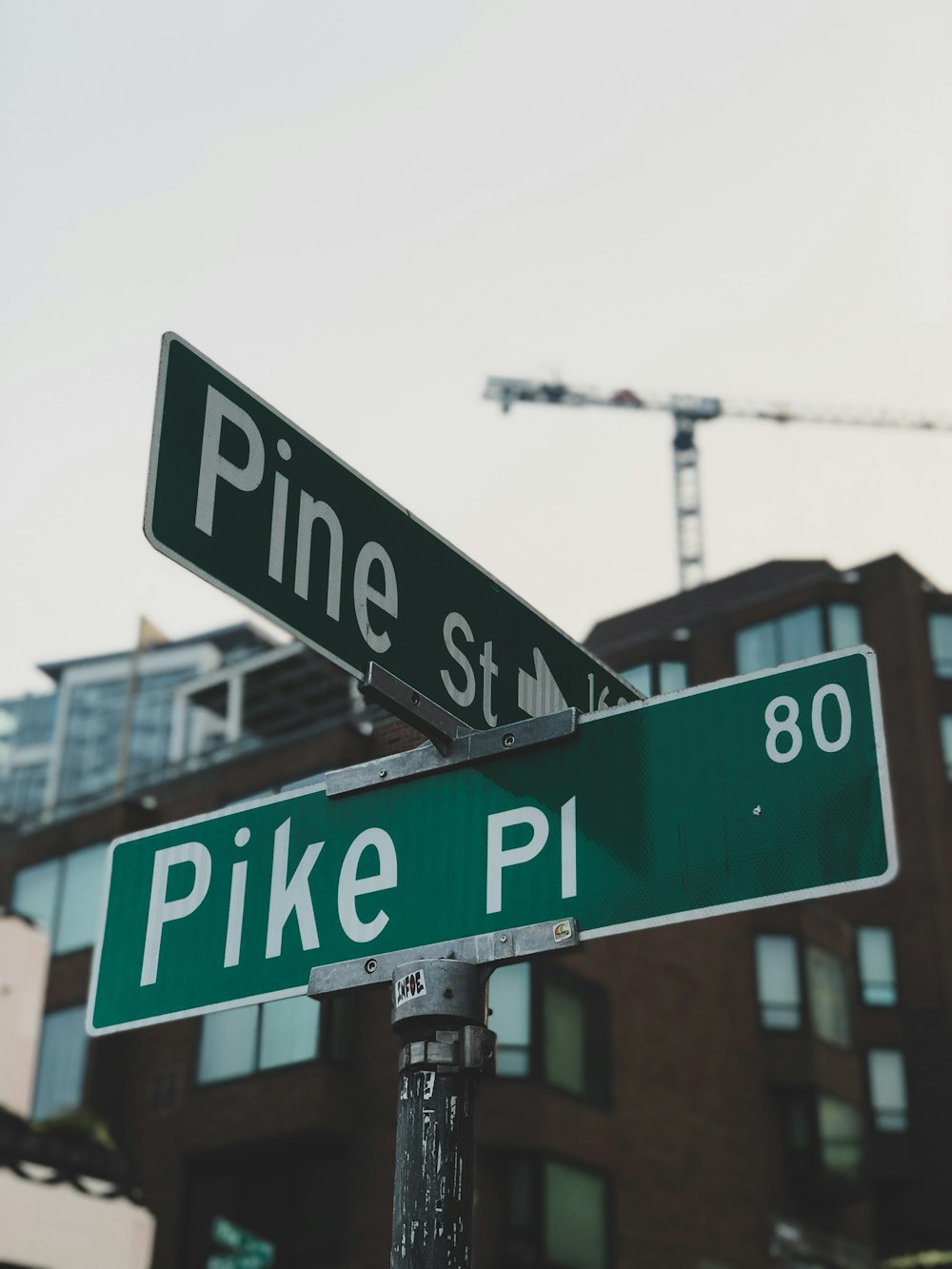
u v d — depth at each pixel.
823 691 3.54
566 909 3.61
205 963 4.06
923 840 46.19
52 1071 29.31
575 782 3.76
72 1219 16.97
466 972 3.56
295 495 4.02
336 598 4.00
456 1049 3.43
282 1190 26.56
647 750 3.69
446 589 4.36
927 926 45.19
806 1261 32.53
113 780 84.12
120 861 4.38
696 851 3.53
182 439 3.80
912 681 47.53
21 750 89.69
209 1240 26.72
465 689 4.28
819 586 49.28
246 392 4.01
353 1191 25.78
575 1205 26.33
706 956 34.34
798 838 3.43
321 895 3.96
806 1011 35.66
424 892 3.81
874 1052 44.19
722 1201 30.72
